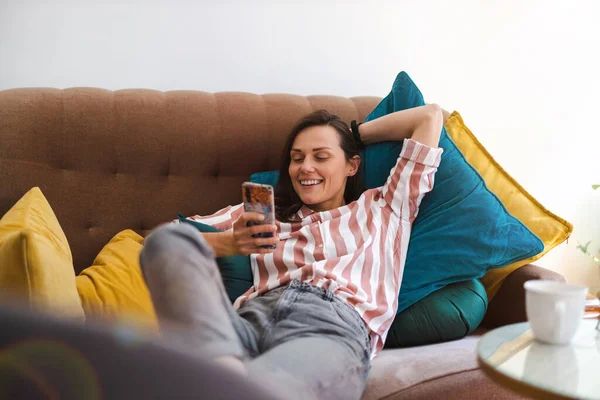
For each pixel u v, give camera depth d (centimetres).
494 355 96
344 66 228
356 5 227
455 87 244
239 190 186
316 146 164
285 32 219
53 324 48
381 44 232
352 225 157
